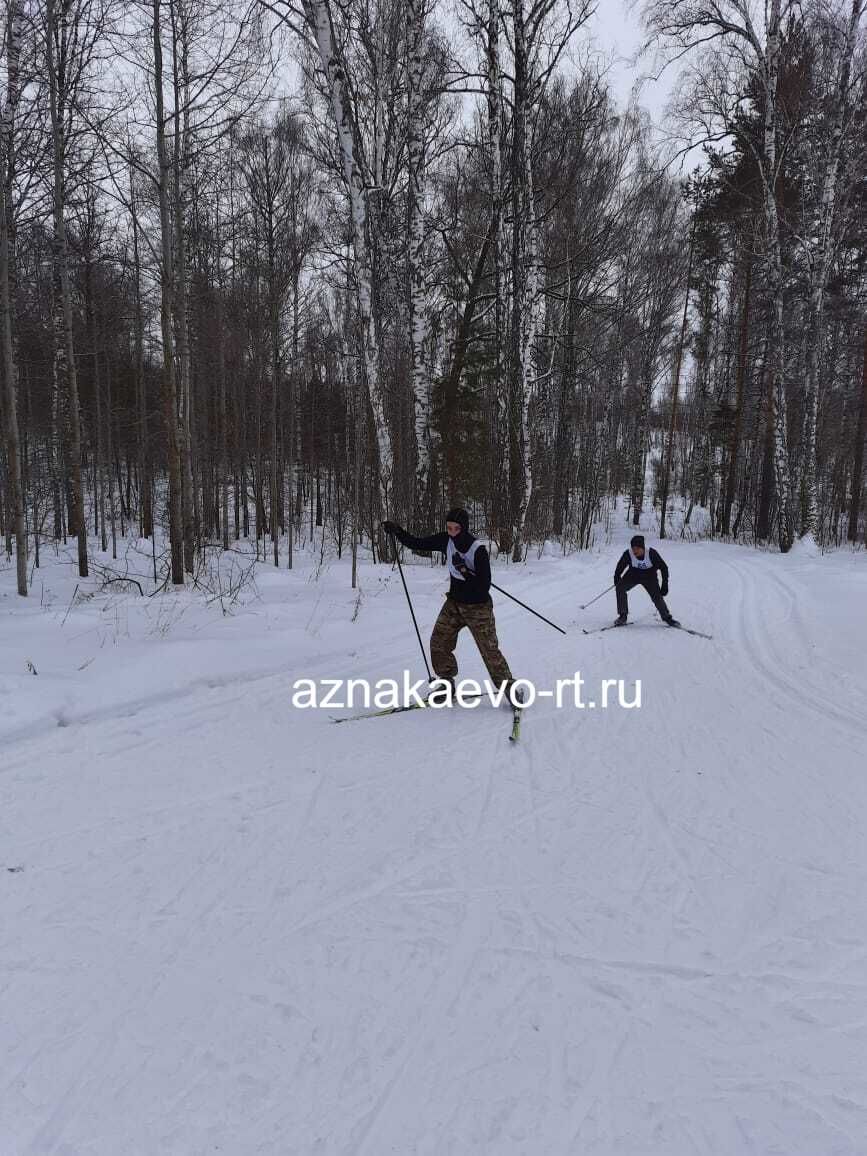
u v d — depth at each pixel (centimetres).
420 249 1545
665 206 2705
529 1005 271
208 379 2409
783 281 2138
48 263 1588
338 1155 207
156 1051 245
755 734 582
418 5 1407
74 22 1038
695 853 389
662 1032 258
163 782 464
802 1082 236
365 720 600
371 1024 259
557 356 2439
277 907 331
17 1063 238
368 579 1305
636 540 993
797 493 2475
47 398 2019
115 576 1313
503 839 402
